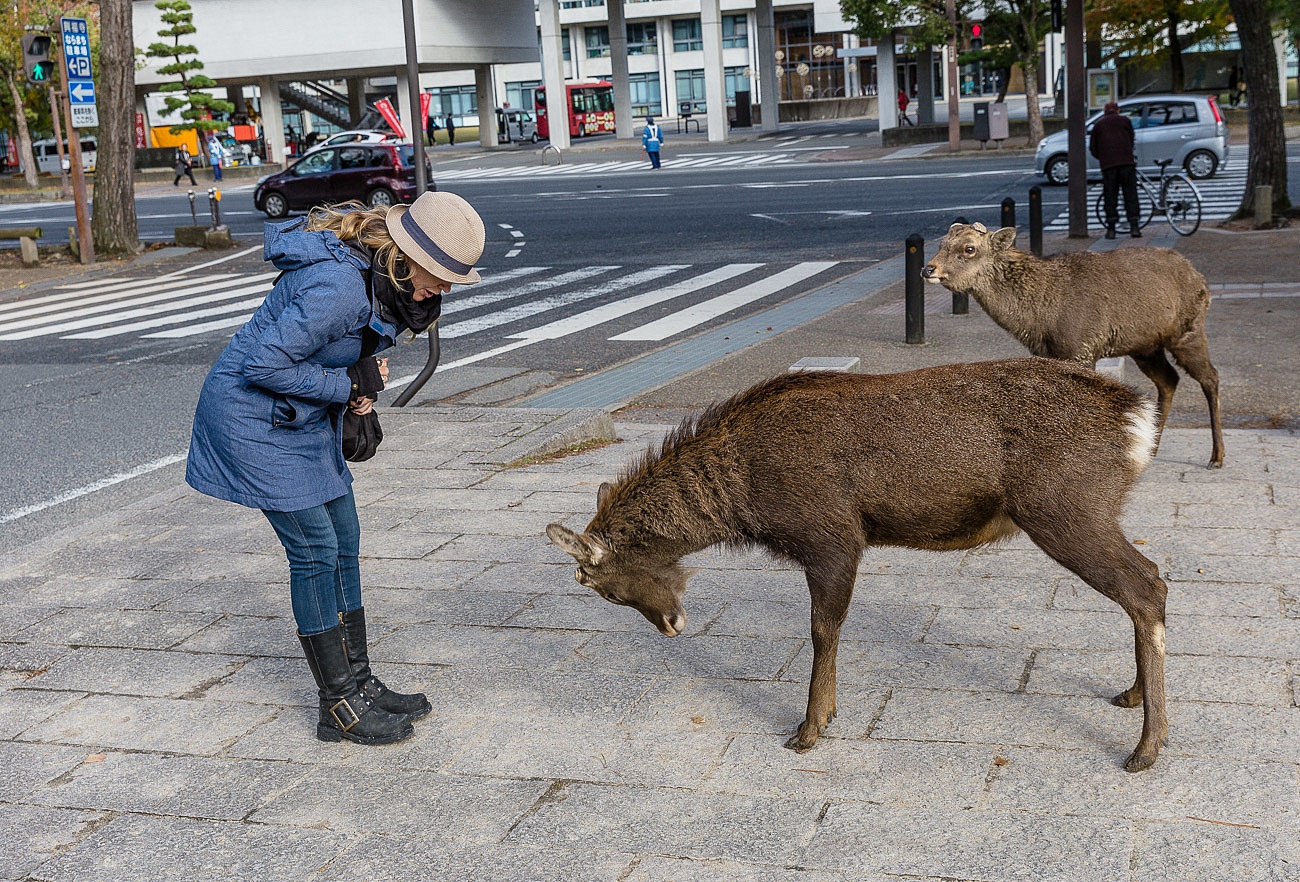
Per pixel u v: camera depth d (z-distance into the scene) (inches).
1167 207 705.0
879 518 147.9
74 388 454.3
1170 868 123.0
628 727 163.5
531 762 156.1
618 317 557.3
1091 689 163.8
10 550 266.1
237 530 264.5
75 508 301.0
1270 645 172.4
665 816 140.5
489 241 892.0
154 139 2251.5
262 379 146.9
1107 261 274.4
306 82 2659.9
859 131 2041.1
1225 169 1069.8
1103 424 140.3
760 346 450.6
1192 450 282.4
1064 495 139.7
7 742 171.9
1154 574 141.3
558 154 1936.5
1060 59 2851.9
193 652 200.1
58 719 178.5
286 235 151.8
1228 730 149.7
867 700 165.8
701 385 391.5
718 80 1980.8
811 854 130.4
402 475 296.5
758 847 132.6
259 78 2162.9
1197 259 597.9
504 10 2278.5
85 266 875.4
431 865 134.3
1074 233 697.6
